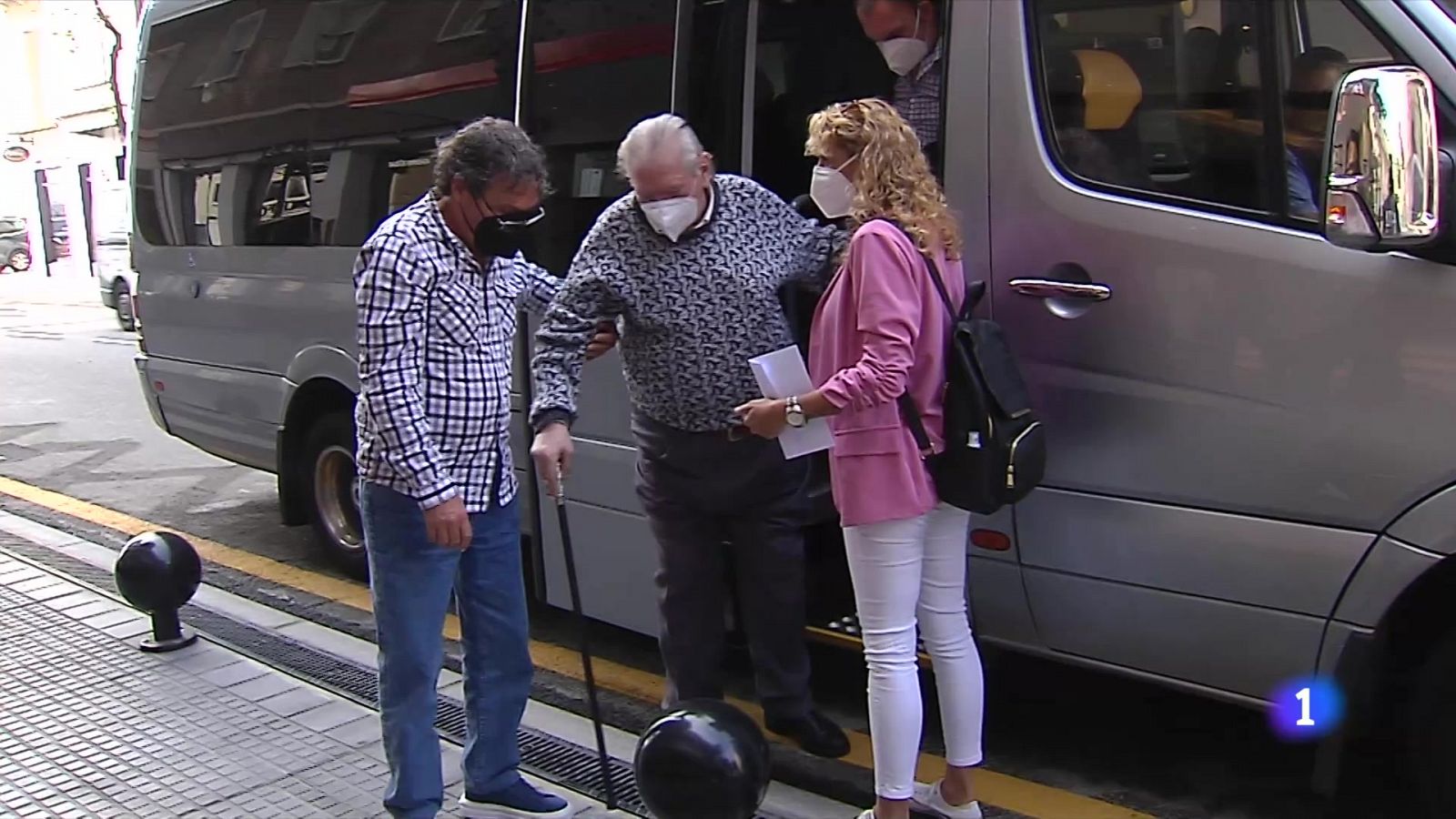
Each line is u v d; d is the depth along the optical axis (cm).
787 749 411
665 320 361
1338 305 303
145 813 372
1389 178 271
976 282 342
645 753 300
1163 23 329
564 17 469
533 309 376
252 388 640
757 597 390
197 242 673
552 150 476
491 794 360
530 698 470
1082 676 471
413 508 325
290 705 447
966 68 360
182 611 555
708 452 374
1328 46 309
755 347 365
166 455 952
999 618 379
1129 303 334
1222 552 327
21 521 730
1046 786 395
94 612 548
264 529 739
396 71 541
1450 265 288
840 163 326
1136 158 335
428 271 311
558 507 366
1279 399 313
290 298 603
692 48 430
